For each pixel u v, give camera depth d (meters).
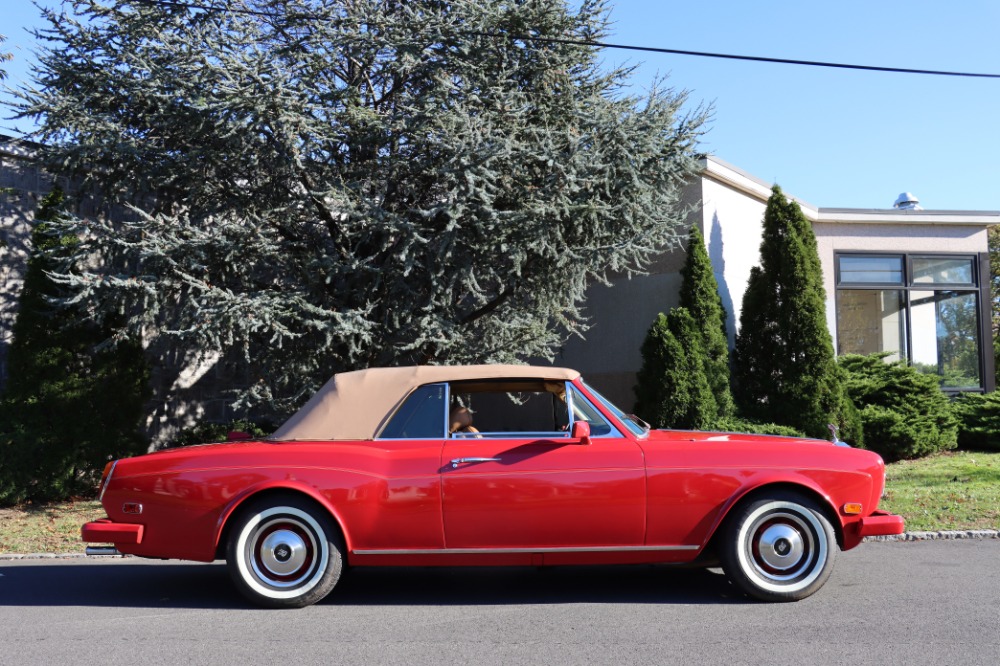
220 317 8.35
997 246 26.89
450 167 8.91
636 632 4.46
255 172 9.84
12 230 11.30
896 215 15.09
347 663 3.98
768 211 12.87
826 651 4.06
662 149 9.77
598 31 10.30
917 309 15.37
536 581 5.86
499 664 3.92
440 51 9.55
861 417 12.42
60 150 8.88
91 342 10.55
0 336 11.10
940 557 6.50
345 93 9.29
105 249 9.02
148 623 4.81
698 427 11.30
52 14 9.05
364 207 9.09
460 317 10.98
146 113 9.25
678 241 10.95
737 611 4.89
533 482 5.05
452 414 5.45
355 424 5.37
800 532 5.14
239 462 5.16
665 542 5.08
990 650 4.06
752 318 12.83
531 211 9.10
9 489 9.59
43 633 4.61
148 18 9.15
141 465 5.25
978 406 13.80
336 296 9.97
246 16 9.61
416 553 5.09
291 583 5.12
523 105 9.71
